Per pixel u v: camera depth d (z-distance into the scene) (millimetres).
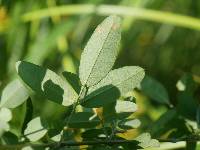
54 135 184
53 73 165
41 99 401
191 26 449
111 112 186
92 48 157
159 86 256
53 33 479
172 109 238
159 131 236
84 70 158
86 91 162
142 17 456
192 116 233
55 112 373
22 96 187
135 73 163
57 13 479
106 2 476
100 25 156
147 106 400
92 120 188
